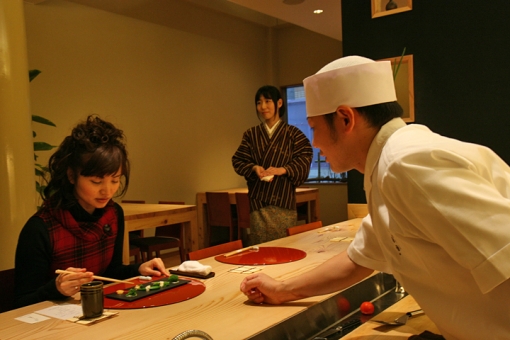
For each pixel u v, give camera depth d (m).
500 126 2.95
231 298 1.37
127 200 5.63
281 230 3.23
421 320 1.26
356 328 1.22
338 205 7.38
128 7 5.69
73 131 1.55
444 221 0.78
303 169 3.24
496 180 0.89
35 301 1.42
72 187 1.60
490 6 2.94
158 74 6.06
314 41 7.52
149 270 1.67
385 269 1.24
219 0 6.82
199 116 6.64
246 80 7.46
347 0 3.50
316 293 1.31
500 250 0.74
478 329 0.87
